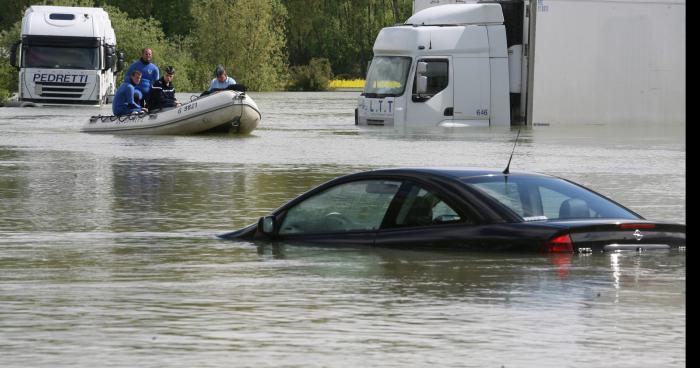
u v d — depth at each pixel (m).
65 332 20.02
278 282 25.03
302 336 19.70
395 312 21.69
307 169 61.62
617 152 75.62
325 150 76.75
